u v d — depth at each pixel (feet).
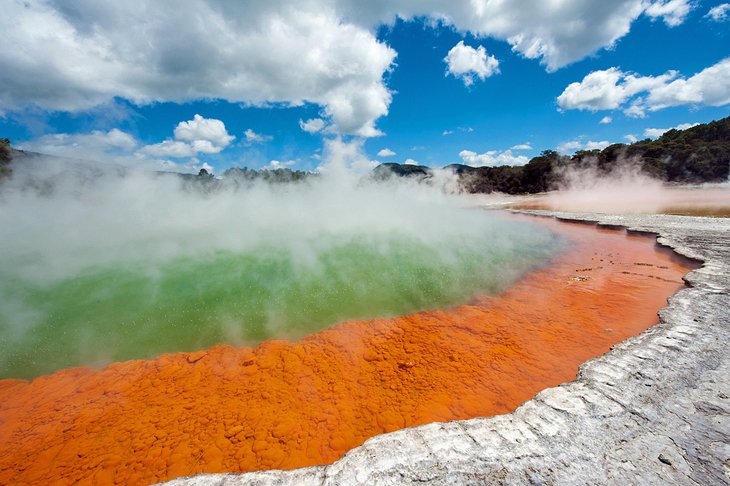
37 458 9.84
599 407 9.67
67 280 21.76
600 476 7.58
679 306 15.49
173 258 25.95
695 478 7.40
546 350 14.78
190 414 11.56
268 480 8.03
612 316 17.43
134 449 10.06
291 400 12.21
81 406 12.17
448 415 11.18
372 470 8.06
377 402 12.03
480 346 15.48
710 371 10.78
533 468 7.87
